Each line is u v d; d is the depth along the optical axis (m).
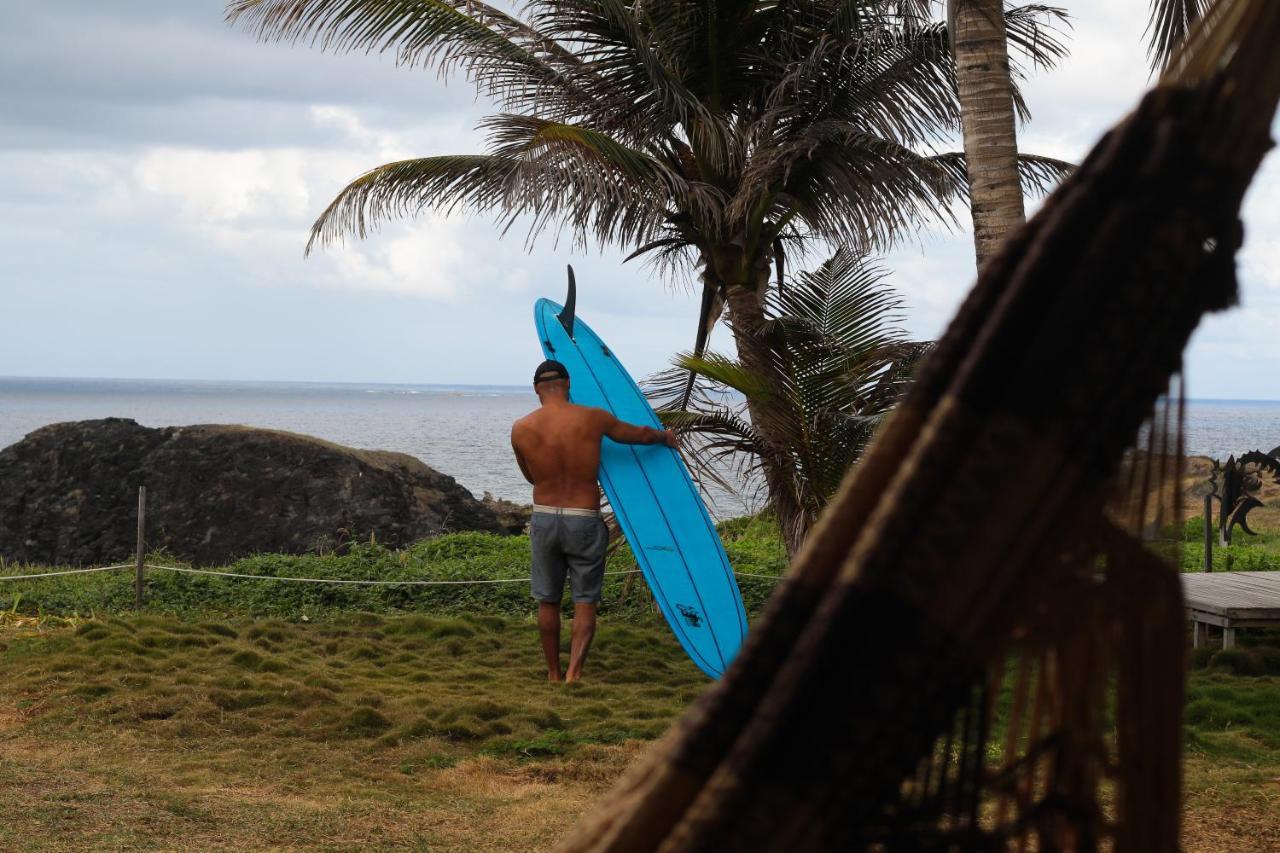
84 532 17.19
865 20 9.61
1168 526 1.16
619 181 9.31
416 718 6.66
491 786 5.64
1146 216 0.99
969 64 6.43
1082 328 0.99
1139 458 1.16
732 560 12.92
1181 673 1.14
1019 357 1.00
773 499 9.27
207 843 4.61
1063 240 1.01
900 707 0.96
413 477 19.05
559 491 8.28
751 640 1.03
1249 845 4.62
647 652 9.55
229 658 8.27
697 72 10.31
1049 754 1.14
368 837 4.75
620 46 10.11
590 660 9.16
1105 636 1.12
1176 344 1.01
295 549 16.80
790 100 9.88
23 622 10.31
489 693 7.75
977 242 6.44
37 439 18.56
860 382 8.82
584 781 5.73
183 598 11.36
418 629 10.16
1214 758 6.26
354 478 17.58
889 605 0.96
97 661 7.99
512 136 9.94
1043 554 1.02
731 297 10.05
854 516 1.05
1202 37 1.06
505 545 14.40
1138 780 1.13
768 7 10.44
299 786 5.53
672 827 1.00
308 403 197.38
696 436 9.17
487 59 10.39
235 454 17.67
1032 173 11.08
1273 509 20.38
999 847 1.12
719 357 8.73
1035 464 0.99
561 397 8.42
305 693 7.17
